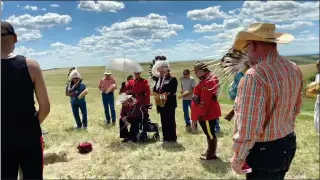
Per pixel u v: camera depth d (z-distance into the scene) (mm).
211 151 7273
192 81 10969
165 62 9070
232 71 3574
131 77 9898
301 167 6570
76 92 11602
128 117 9133
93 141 9328
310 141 8680
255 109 2770
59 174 6414
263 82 2787
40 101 3105
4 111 2914
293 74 2926
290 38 2979
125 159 7379
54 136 9844
